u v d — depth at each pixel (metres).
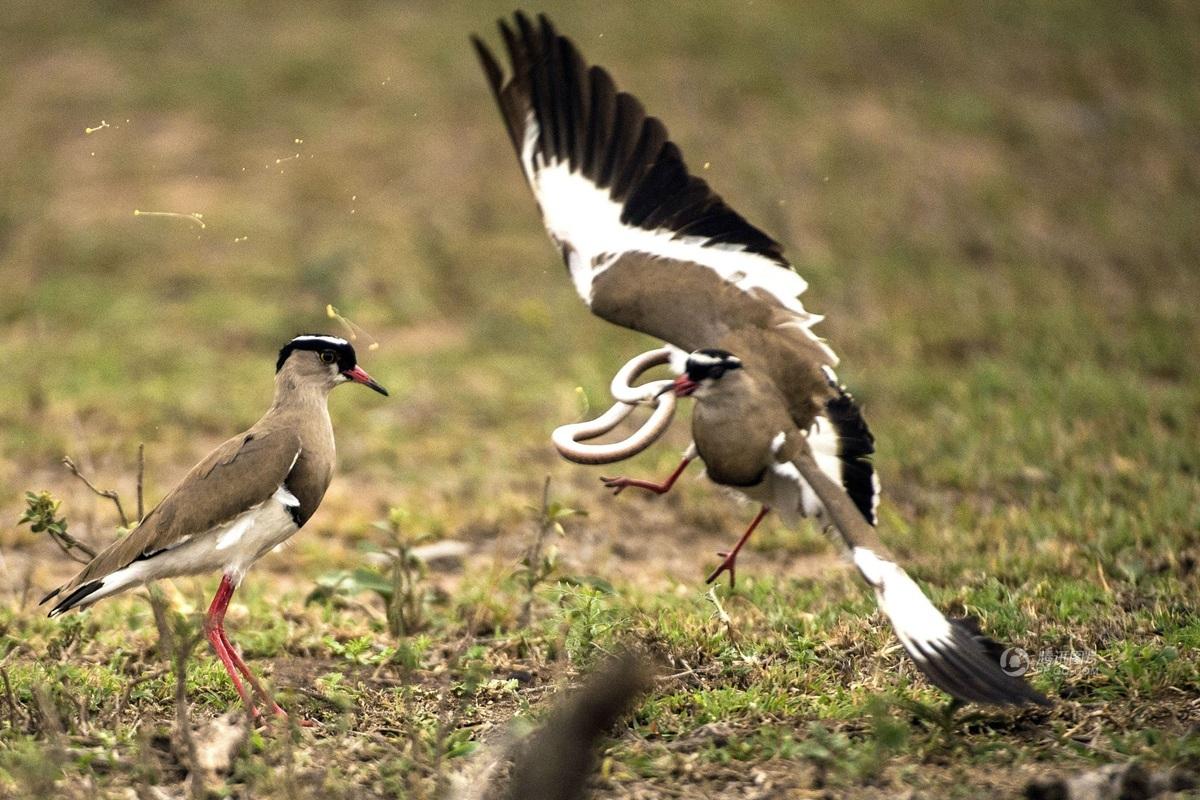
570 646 9.26
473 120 24.36
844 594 10.73
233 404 15.77
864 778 7.66
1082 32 27.98
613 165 10.22
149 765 7.68
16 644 9.91
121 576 8.90
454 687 9.11
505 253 20.38
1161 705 8.39
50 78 26.30
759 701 8.59
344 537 12.88
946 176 22.73
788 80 25.56
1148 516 11.80
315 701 8.95
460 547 12.49
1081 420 14.55
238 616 10.62
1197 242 20.73
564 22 27.50
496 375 16.88
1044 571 10.94
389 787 7.70
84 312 18.52
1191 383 15.75
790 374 9.13
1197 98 25.77
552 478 14.06
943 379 16.05
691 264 9.71
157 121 24.56
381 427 15.38
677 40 26.77
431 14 28.41
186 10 29.11
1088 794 7.21
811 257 19.95
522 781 7.11
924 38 27.42
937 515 12.57
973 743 8.06
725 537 12.85
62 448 14.53
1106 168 23.44
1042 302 18.61
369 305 18.73
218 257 20.20
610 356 17.20
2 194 21.84
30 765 7.43
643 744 8.12
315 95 25.22
